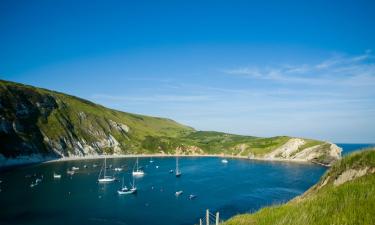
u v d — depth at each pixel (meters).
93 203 91.06
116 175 156.00
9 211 81.38
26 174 153.88
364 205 8.86
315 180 126.50
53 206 87.06
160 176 150.75
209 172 164.88
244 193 101.19
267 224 11.04
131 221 71.94
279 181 125.12
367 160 18.84
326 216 8.81
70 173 160.25
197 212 79.44
